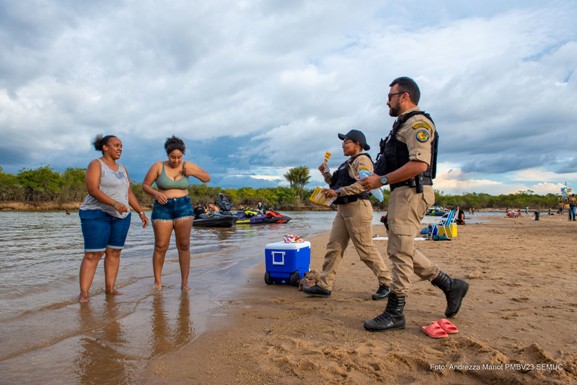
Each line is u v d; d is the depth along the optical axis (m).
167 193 5.46
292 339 3.42
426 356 2.99
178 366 2.88
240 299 5.00
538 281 5.91
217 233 17.77
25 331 3.64
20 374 2.73
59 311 4.34
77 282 5.96
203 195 90.94
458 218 27.56
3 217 32.88
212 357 3.05
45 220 27.36
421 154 3.56
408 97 3.86
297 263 5.88
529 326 3.74
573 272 6.72
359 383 2.61
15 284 5.77
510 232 18.62
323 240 14.09
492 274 6.51
